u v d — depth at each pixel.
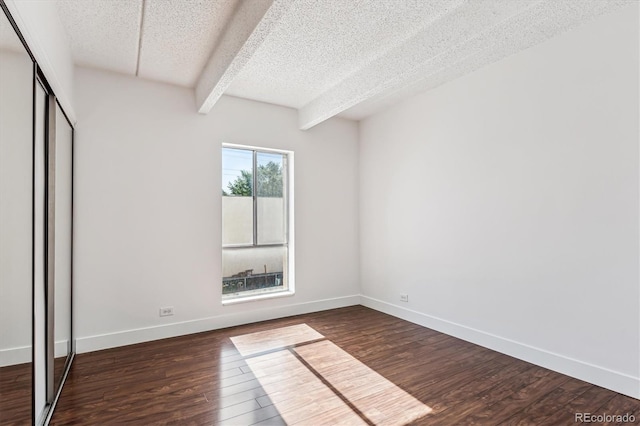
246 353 2.98
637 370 2.17
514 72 2.88
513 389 2.34
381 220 4.36
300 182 4.27
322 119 3.87
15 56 1.47
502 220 2.96
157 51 2.79
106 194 3.10
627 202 2.22
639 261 2.17
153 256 3.31
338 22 2.42
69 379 2.49
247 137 3.88
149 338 3.27
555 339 2.59
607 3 2.19
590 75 2.40
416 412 2.08
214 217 3.64
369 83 3.05
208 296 3.60
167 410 2.10
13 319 1.48
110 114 3.13
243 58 2.35
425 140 3.73
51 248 2.08
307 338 3.36
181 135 3.48
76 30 2.46
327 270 4.47
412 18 2.38
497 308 3.00
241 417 2.04
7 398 1.43
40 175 1.89
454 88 3.40
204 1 2.18
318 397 2.26
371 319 4.01
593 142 2.38
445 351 3.02
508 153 2.92
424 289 3.74
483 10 2.13
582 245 2.44
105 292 3.09
